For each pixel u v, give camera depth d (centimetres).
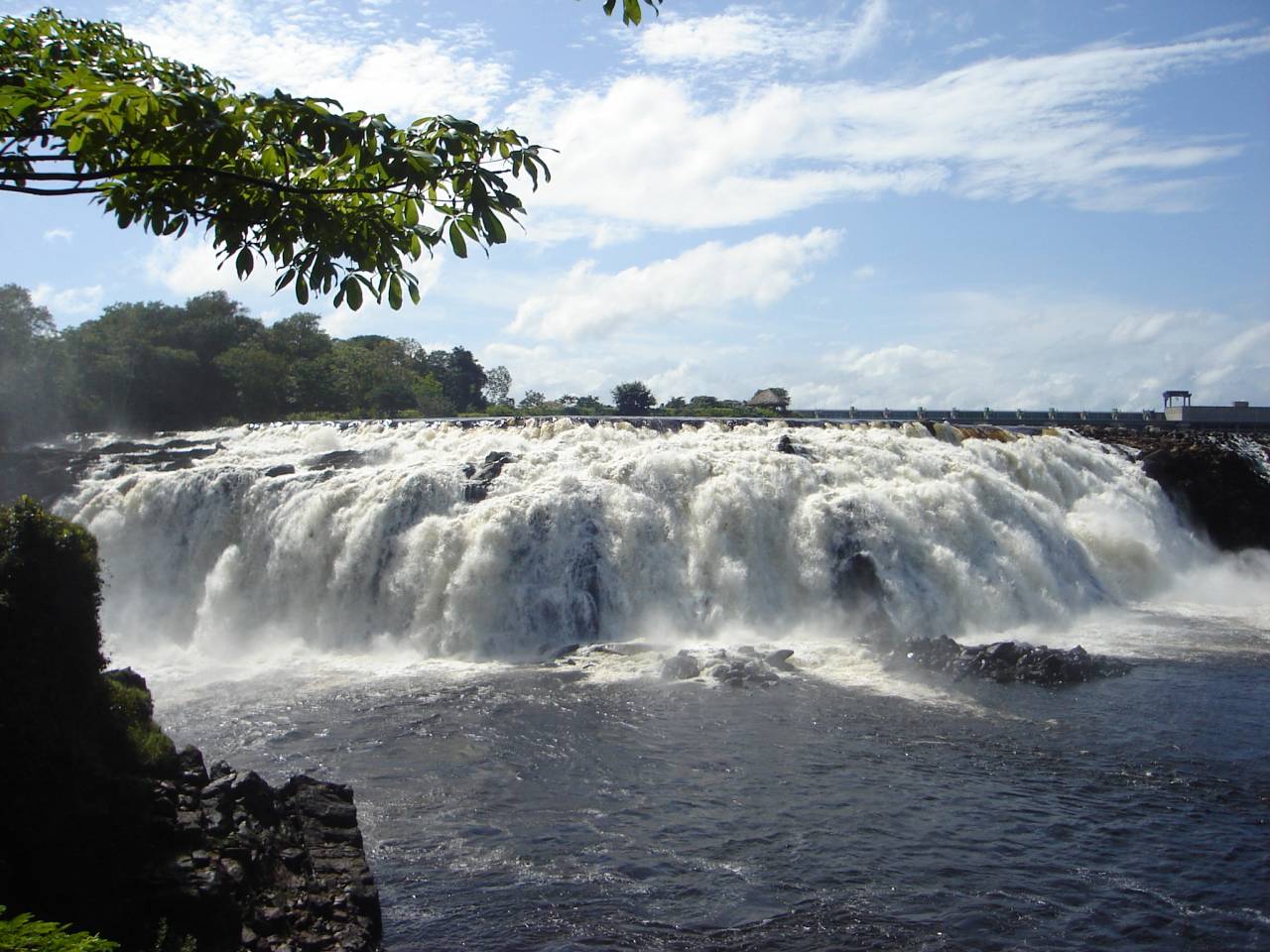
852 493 3697
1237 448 5300
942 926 1580
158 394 8450
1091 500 4497
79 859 1348
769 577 3569
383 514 3666
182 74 935
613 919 1592
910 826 1922
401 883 1705
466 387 13325
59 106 779
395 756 2297
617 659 3080
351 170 906
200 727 2516
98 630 1662
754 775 2164
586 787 2111
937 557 3584
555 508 3541
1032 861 1791
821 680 2848
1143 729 2439
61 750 1444
